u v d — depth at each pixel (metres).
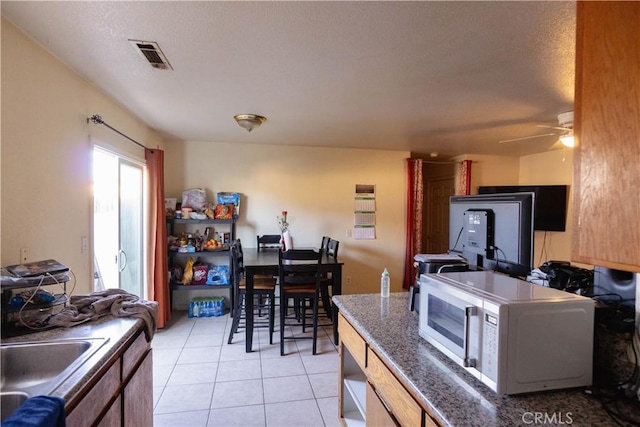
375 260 5.04
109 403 1.34
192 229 4.48
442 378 1.14
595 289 1.29
